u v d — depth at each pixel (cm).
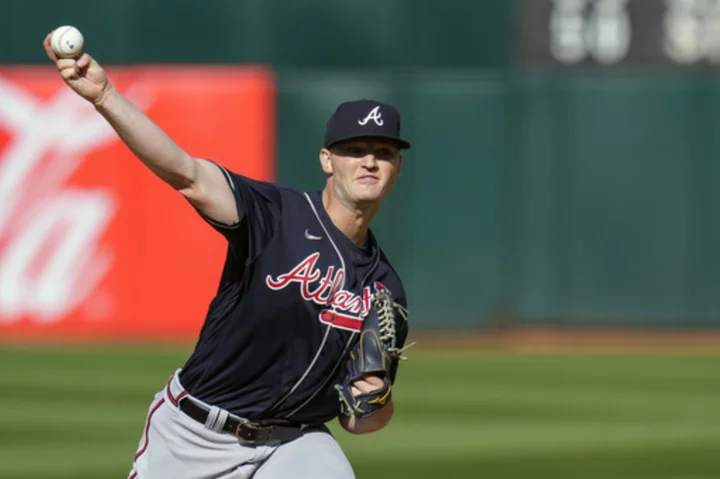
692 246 4922
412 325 4978
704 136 4912
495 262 4956
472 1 4947
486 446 2783
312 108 4947
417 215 4962
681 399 3566
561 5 4934
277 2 4956
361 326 1330
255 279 1273
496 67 4953
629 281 4934
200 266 4850
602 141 4938
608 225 4941
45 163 4847
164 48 4947
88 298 4847
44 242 4844
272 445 1351
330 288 1298
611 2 4928
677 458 2641
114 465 2503
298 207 1306
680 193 4922
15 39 4925
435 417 3209
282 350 1305
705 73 4912
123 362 4178
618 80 4925
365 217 1321
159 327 4856
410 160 4956
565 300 4944
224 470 1352
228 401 1330
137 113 1172
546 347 4806
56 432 2912
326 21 4956
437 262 4959
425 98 4956
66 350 4484
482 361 4375
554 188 4941
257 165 4941
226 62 4950
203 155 4941
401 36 4956
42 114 4859
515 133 4950
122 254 4850
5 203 4841
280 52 4959
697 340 4912
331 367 1330
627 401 3506
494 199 4950
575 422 3144
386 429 3031
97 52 4944
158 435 1368
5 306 4844
